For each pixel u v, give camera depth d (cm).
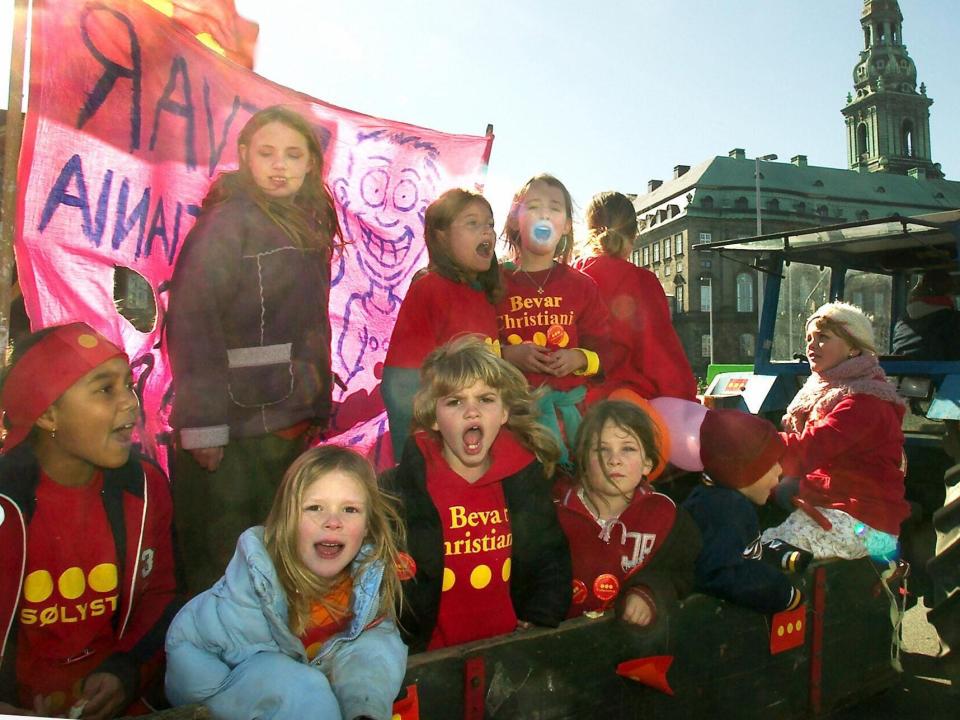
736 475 224
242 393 203
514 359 245
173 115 210
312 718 138
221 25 232
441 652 162
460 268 241
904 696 294
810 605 234
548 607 189
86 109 196
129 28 202
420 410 195
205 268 196
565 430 249
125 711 170
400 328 238
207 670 148
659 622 192
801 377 428
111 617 171
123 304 212
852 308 317
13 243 177
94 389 159
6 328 173
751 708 218
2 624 153
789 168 5016
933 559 290
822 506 293
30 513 157
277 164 207
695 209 4494
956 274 379
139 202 206
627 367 283
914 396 376
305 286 214
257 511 210
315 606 161
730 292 3158
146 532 175
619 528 211
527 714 173
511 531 197
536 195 263
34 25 189
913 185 5169
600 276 286
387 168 273
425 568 187
